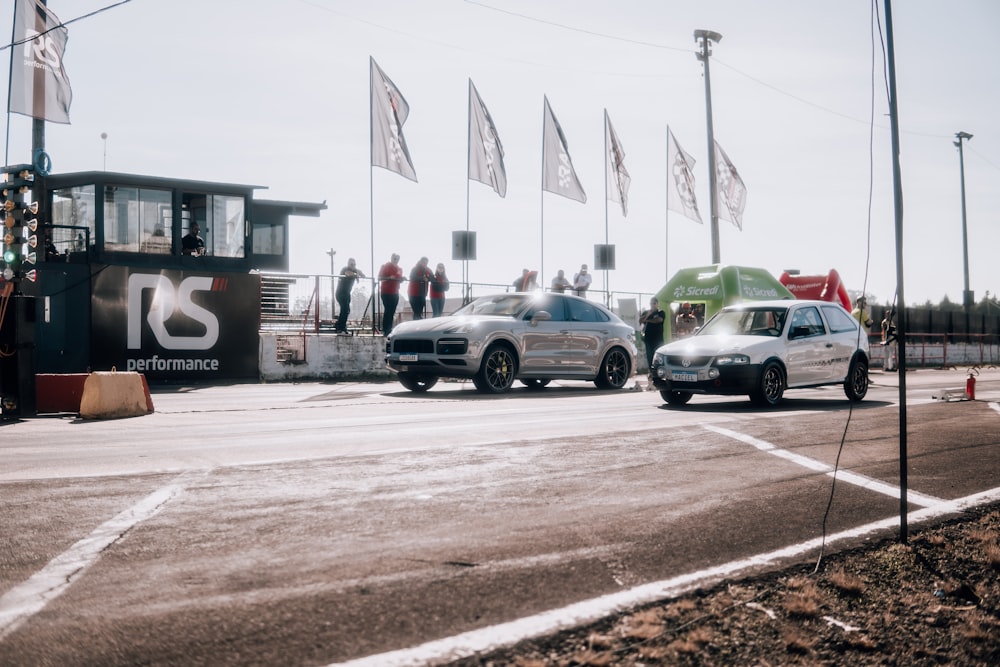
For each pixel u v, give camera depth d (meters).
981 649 3.25
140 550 4.30
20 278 10.59
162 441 8.25
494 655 3.01
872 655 3.16
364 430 9.15
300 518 5.00
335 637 3.16
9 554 4.22
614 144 25.58
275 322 18.89
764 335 12.84
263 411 11.48
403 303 22.89
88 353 16.20
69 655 2.98
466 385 17.20
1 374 10.50
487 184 22.67
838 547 4.55
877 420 10.30
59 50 15.27
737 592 3.76
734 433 8.89
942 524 5.12
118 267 16.47
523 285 21.61
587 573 4.00
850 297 26.66
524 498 5.62
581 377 15.80
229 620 3.32
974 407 12.20
